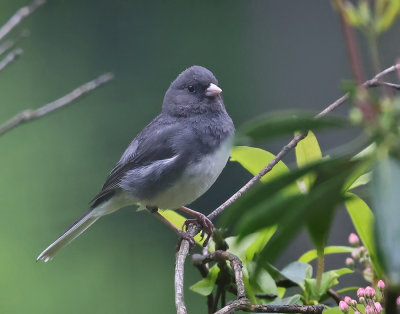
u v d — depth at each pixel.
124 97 14.59
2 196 13.44
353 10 2.70
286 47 13.86
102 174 13.86
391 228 1.58
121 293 12.91
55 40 14.95
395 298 1.94
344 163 1.86
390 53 7.49
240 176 12.88
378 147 1.78
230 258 3.83
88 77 14.73
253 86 14.30
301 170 1.89
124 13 14.92
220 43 14.71
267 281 3.98
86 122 14.14
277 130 1.84
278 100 14.04
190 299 11.92
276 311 3.34
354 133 10.73
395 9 2.67
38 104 14.55
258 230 1.86
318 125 1.85
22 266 12.81
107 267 13.11
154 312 12.93
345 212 9.73
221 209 4.34
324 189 1.80
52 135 13.95
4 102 14.46
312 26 13.74
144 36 14.88
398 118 1.79
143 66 14.86
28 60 14.73
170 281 13.19
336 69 13.38
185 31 14.86
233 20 14.71
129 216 13.44
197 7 14.81
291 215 1.81
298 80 13.80
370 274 3.98
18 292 12.66
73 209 13.52
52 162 13.82
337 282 4.11
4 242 13.00
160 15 14.90
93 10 14.82
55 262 12.90
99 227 13.35
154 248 13.29
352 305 3.46
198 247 11.41
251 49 14.43
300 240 10.58
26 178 13.61
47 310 12.55
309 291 4.05
